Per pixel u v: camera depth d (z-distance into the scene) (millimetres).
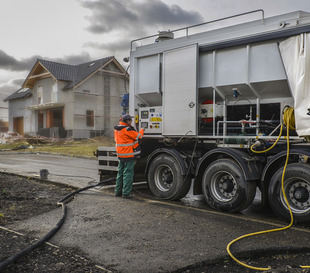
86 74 33750
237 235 4926
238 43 6500
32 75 36188
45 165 14211
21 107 40344
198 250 4340
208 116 7105
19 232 5047
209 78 7020
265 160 6492
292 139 5965
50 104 33344
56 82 34062
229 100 7070
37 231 5113
